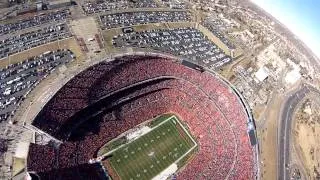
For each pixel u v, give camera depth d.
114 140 99.38
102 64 105.75
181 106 112.31
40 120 86.81
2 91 92.56
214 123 107.62
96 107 100.62
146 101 109.75
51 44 110.12
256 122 113.94
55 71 100.12
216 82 116.75
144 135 102.94
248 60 134.12
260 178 97.44
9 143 80.88
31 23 118.81
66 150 88.25
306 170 106.44
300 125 119.75
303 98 131.88
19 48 107.12
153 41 123.19
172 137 104.50
